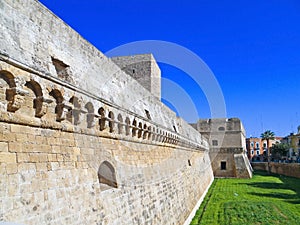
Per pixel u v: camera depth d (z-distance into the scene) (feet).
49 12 40.09
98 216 42.42
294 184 196.34
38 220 31.12
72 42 45.09
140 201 59.72
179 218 85.51
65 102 38.42
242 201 127.75
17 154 30.76
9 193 28.55
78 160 41.09
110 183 51.72
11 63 30.60
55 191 34.83
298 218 98.73
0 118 29.43
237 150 260.83
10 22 32.42
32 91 34.22
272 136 402.11
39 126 34.60
